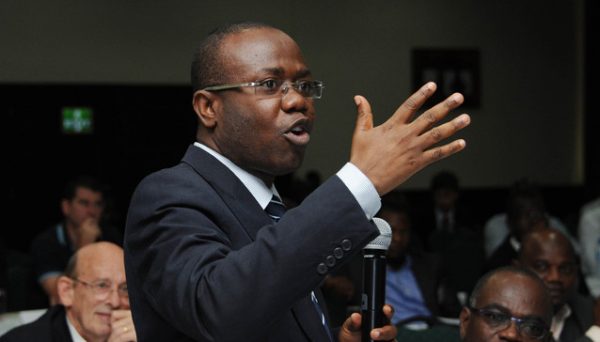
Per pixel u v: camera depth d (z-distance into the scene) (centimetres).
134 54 1518
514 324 483
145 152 1537
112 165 1531
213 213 267
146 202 268
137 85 1520
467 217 1409
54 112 1506
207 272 240
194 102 284
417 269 908
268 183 289
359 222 239
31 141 1506
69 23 1497
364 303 268
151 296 257
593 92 1633
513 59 1645
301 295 238
